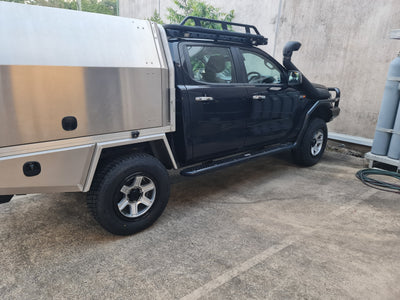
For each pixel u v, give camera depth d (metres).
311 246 2.47
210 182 3.89
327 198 3.43
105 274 2.11
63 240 2.51
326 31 5.52
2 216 2.87
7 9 1.79
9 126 1.81
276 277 2.09
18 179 1.92
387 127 4.12
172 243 2.49
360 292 1.96
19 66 1.77
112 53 2.18
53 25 1.95
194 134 2.87
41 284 2.00
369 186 3.78
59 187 2.11
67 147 2.07
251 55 3.56
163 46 2.53
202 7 7.27
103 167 2.33
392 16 4.72
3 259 2.25
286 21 6.07
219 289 1.97
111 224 2.39
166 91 2.54
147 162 2.49
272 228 2.75
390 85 4.00
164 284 2.01
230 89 3.13
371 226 2.81
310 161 4.48
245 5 6.80
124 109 2.29
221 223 2.83
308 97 4.24
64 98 1.98
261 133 3.64
